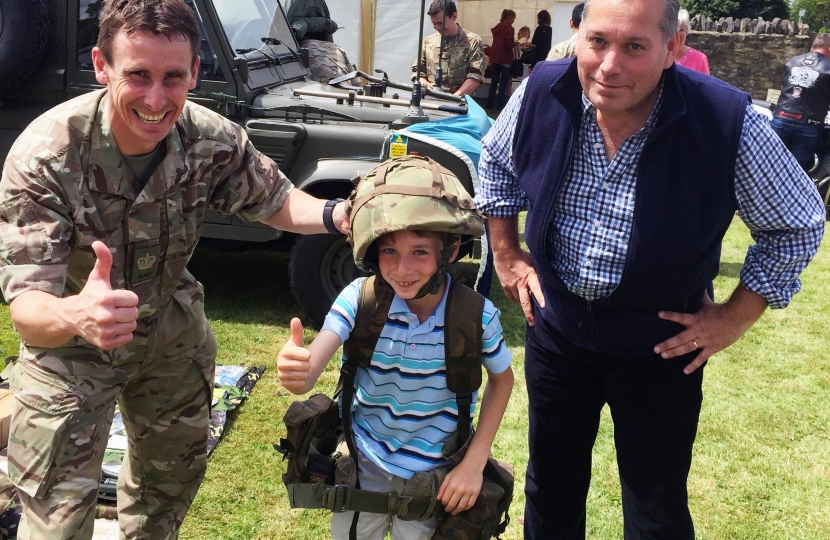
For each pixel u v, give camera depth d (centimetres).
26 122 439
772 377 438
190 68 176
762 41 1603
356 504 183
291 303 500
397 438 189
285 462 319
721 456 347
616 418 215
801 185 185
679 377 204
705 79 185
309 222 216
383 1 1023
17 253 172
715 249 196
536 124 199
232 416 353
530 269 223
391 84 525
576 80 190
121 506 225
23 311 165
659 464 211
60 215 176
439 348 182
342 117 445
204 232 436
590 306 203
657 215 185
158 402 211
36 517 186
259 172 213
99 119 177
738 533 293
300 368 165
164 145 187
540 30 1365
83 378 189
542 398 222
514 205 223
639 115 184
